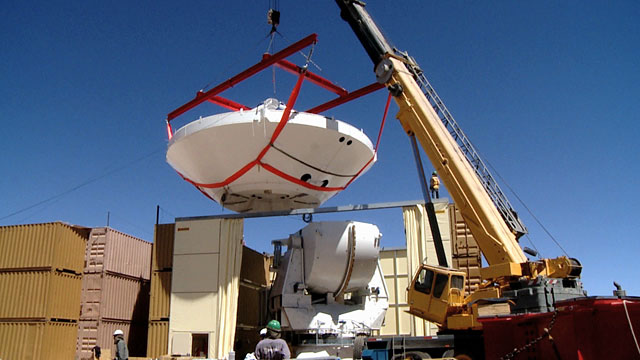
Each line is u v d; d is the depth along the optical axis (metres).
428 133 19.44
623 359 11.19
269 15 27.34
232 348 24.67
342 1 22.98
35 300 26.17
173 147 28.06
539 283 14.88
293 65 27.81
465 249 25.81
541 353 13.14
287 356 8.64
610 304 11.21
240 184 27.88
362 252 22.84
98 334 27.52
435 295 18.92
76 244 28.59
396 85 20.67
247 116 25.17
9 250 27.66
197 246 26.39
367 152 29.36
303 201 29.75
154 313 26.58
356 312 23.42
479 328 17.27
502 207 18.48
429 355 17.56
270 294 24.81
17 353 25.45
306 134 25.75
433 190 25.09
